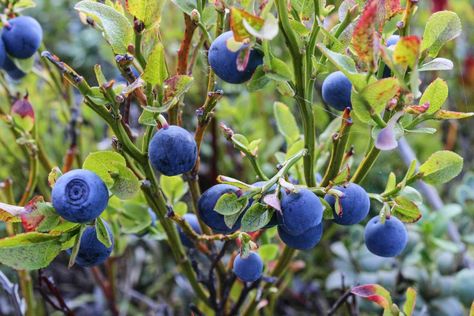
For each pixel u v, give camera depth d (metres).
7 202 0.21
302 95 0.16
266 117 0.29
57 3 0.41
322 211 0.15
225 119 0.30
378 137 0.15
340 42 0.16
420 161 0.31
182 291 0.28
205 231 0.19
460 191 0.26
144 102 0.17
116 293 0.27
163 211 0.18
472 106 0.34
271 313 0.23
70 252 0.16
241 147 0.17
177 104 0.17
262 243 0.20
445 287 0.24
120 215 0.19
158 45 0.15
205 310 0.22
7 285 0.20
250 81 0.15
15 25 0.20
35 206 0.15
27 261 0.15
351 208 0.16
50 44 0.39
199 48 0.18
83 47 0.39
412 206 0.17
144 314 0.28
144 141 0.16
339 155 0.17
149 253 0.31
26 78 0.24
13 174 0.26
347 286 0.24
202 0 0.17
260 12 0.15
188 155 0.15
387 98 0.15
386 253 0.17
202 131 0.17
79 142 0.24
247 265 0.17
